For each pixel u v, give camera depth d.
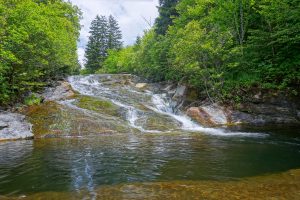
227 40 19.31
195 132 14.45
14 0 16.64
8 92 16.72
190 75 20.95
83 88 24.03
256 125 16.59
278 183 6.13
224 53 18.92
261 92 17.78
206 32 20.08
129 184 6.21
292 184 6.04
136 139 12.35
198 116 17.39
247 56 19.08
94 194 5.59
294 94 17.08
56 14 26.31
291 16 16.25
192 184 6.13
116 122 15.59
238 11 22.02
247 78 18.77
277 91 17.48
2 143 11.50
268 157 8.80
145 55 30.81
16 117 14.16
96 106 17.95
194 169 7.43
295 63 17.17
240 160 8.41
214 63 19.34
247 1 20.92
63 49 23.34
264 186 5.94
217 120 16.98
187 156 8.95
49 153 9.45
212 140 12.01
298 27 15.63
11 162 8.27
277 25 17.50
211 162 8.18
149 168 7.56
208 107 17.88
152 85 27.30
